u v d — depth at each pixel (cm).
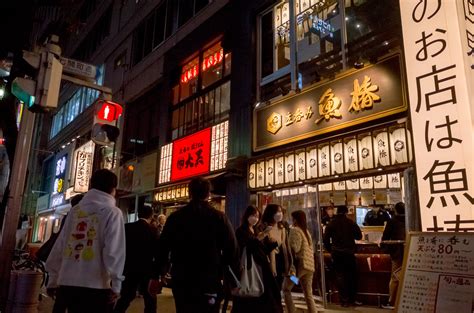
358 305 715
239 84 1059
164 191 1261
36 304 486
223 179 1008
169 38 1538
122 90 1842
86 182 1886
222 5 1242
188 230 339
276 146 874
